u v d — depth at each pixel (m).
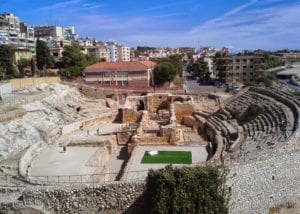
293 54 194.38
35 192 27.34
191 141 60.81
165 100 86.38
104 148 54.22
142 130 61.91
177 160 48.59
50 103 75.12
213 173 26.39
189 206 25.59
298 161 32.56
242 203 28.77
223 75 161.50
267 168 30.28
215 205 26.31
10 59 113.25
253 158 30.44
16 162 42.31
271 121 51.81
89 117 75.69
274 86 80.56
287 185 31.69
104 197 27.52
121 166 51.66
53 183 31.86
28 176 37.34
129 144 57.09
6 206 27.09
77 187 27.58
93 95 96.75
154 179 25.92
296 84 85.44
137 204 27.47
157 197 25.56
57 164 45.16
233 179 28.19
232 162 29.61
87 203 27.45
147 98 86.31
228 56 168.00
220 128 60.19
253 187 29.41
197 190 25.78
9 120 56.53
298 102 56.31
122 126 69.69
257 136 45.75
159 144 57.62
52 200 27.38
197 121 71.75
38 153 50.78
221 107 75.12
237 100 75.62
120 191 27.50
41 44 132.62
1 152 46.16
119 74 113.88
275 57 167.25
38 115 65.56
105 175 43.81
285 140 36.38
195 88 132.50
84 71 117.56
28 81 89.06
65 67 129.00
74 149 53.69
